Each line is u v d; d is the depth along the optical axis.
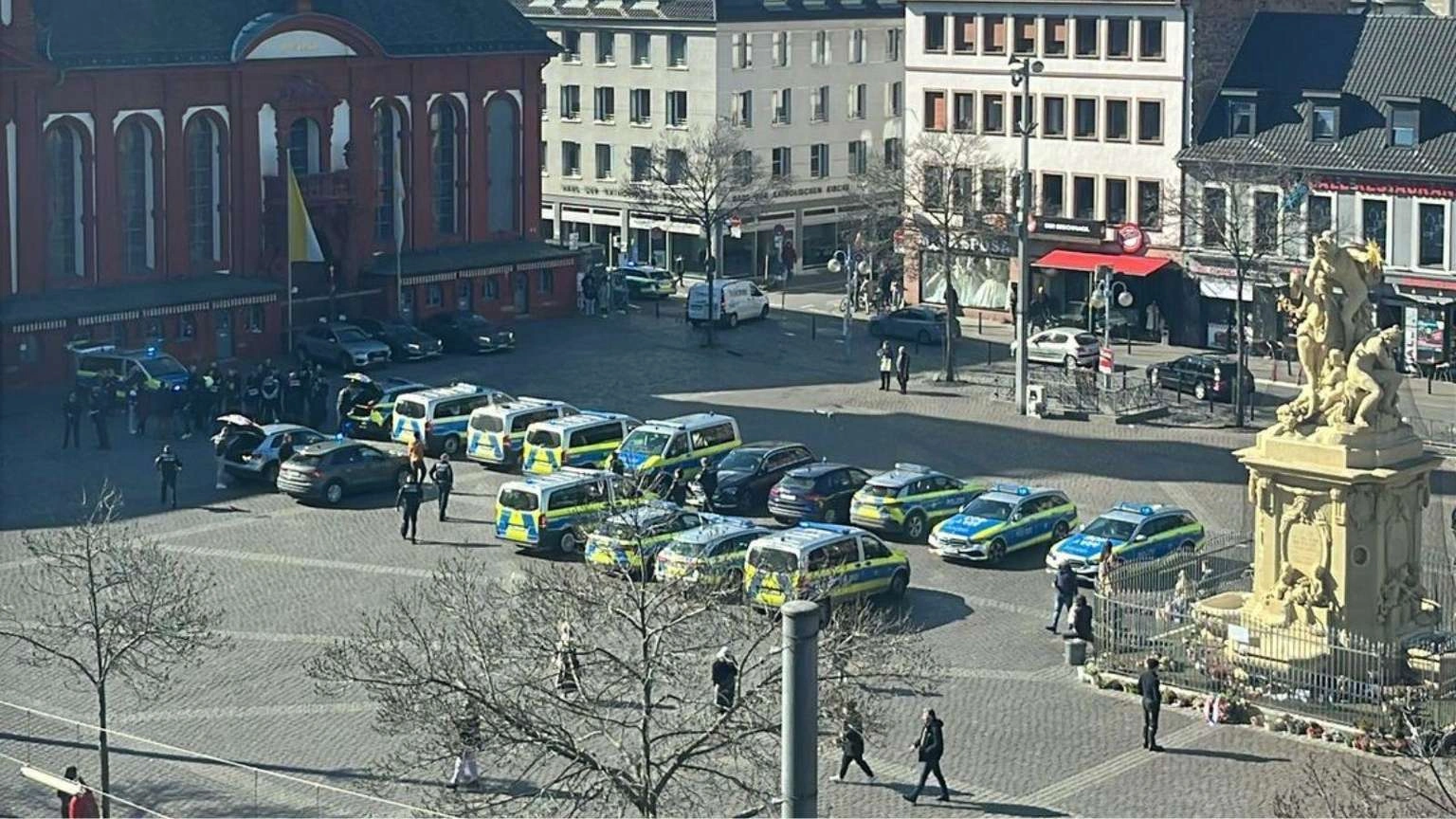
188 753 57.00
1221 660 62.19
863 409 105.06
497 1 134.50
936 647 66.94
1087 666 63.59
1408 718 52.81
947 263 113.31
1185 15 121.62
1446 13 141.38
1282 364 117.25
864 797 54.34
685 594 52.12
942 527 77.50
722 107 152.12
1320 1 129.75
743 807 49.66
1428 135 114.25
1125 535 74.94
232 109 120.12
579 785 48.53
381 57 125.69
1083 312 127.38
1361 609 61.00
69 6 115.69
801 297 142.75
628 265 143.38
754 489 85.56
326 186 123.69
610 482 77.25
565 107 160.00
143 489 88.44
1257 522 62.81
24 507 84.94
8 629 66.19
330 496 86.00
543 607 53.56
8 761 56.28
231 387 101.81
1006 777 55.81
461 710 48.44
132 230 117.31
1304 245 116.62
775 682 46.94
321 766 56.19
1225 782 55.47
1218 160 119.62
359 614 69.94
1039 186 128.75
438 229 131.00
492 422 93.25
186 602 58.88
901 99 161.88
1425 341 113.62
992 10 129.38
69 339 111.50
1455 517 76.06
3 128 110.88
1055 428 100.44
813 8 155.88
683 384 111.56
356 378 100.50
